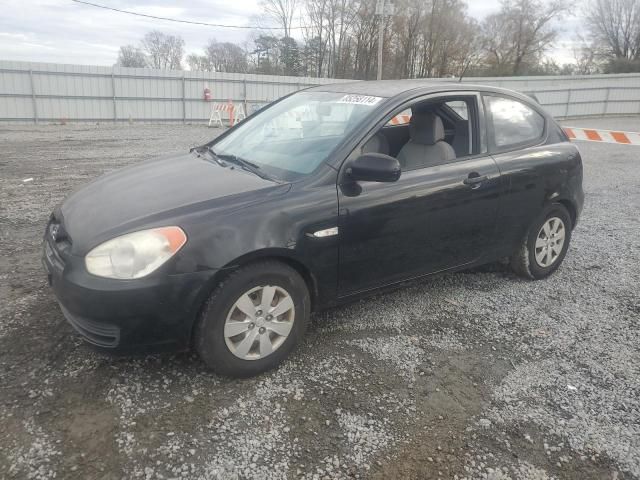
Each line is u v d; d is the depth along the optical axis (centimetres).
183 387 287
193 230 273
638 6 5041
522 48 5300
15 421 254
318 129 361
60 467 227
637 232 619
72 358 307
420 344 346
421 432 262
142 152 1225
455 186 368
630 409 286
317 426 262
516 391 299
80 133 1733
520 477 236
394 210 337
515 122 432
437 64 5144
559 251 467
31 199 709
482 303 412
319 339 347
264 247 283
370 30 4934
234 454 241
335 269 321
